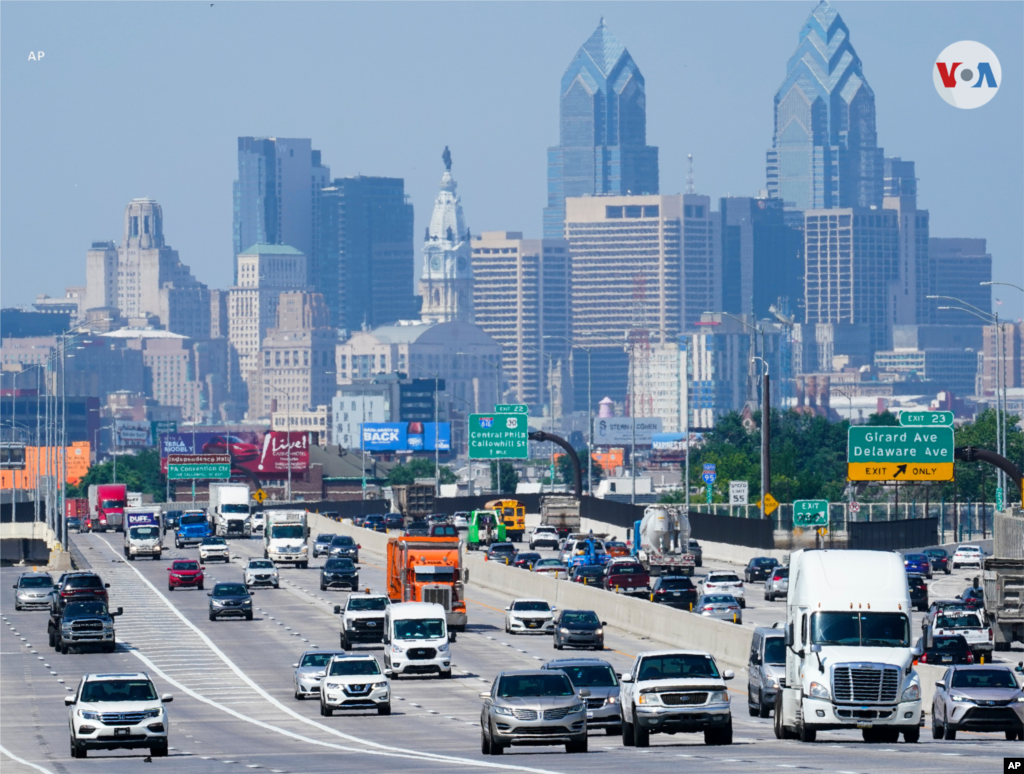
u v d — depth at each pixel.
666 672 158.75
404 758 152.50
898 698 146.62
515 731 150.88
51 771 152.00
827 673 147.25
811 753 138.75
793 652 152.25
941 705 162.12
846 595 149.62
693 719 155.50
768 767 125.50
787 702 153.25
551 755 150.50
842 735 161.25
